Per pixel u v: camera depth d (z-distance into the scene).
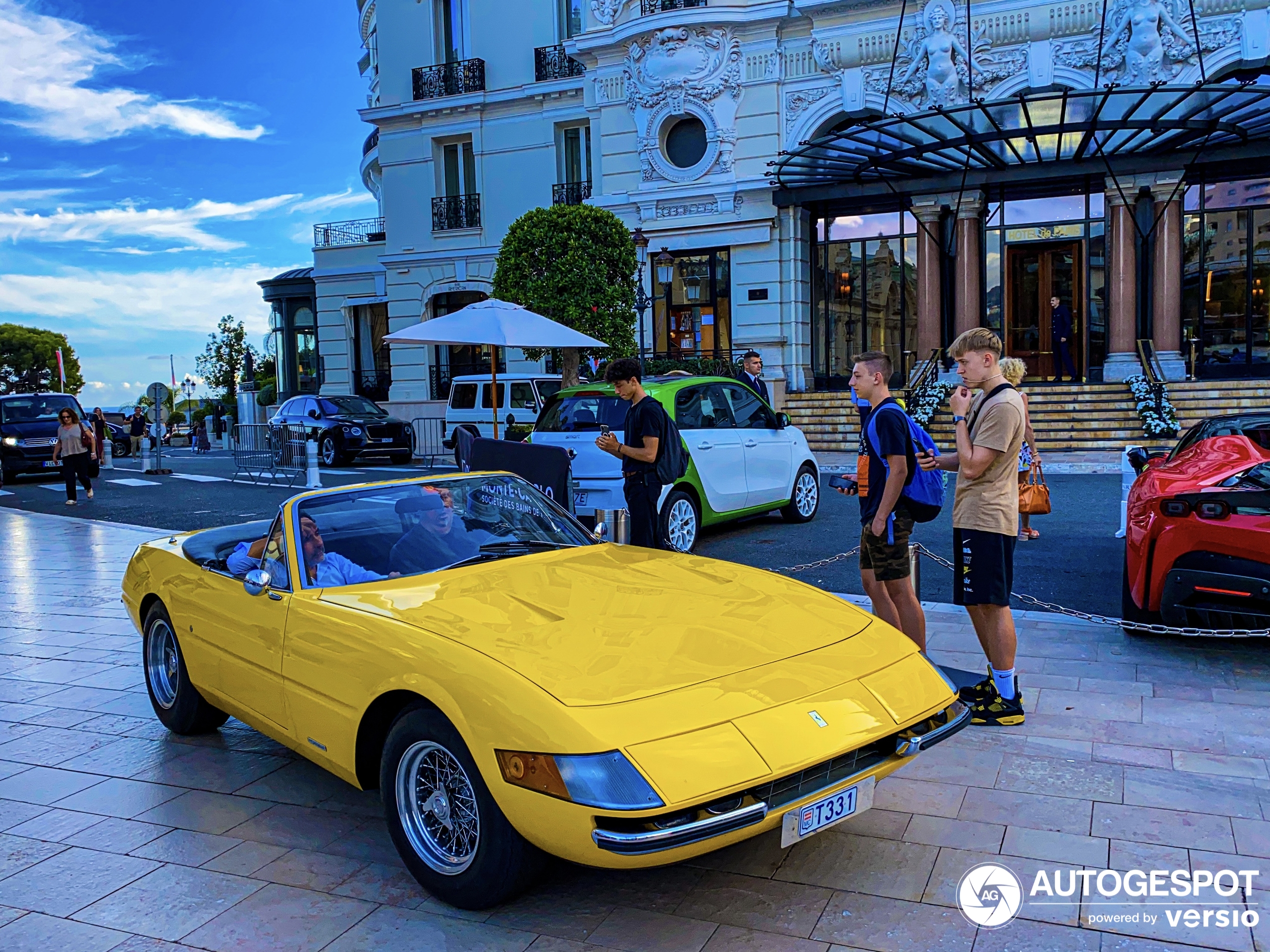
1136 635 6.21
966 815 3.80
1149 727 4.64
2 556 11.42
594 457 9.40
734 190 21.73
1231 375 19.45
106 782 4.57
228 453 35.28
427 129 26.59
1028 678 5.43
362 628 3.60
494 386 8.82
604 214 17.78
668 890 3.34
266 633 4.11
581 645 3.30
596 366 19.56
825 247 22.19
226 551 4.96
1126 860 3.42
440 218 26.64
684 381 10.13
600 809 2.71
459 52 26.47
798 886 3.33
